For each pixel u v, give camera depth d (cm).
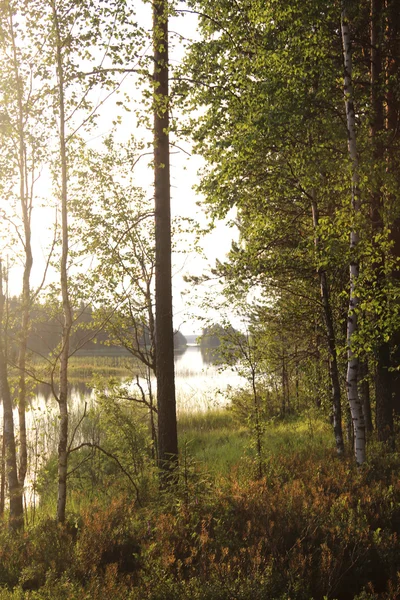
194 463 841
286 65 1062
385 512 685
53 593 527
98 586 516
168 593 491
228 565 519
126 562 627
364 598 484
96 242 1174
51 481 1309
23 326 969
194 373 4309
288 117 1027
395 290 948
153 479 1002
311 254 1084
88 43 852
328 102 1070
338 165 1002
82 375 3597
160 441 1014
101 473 1312
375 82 1154
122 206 1266
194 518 682
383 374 1213
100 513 750
